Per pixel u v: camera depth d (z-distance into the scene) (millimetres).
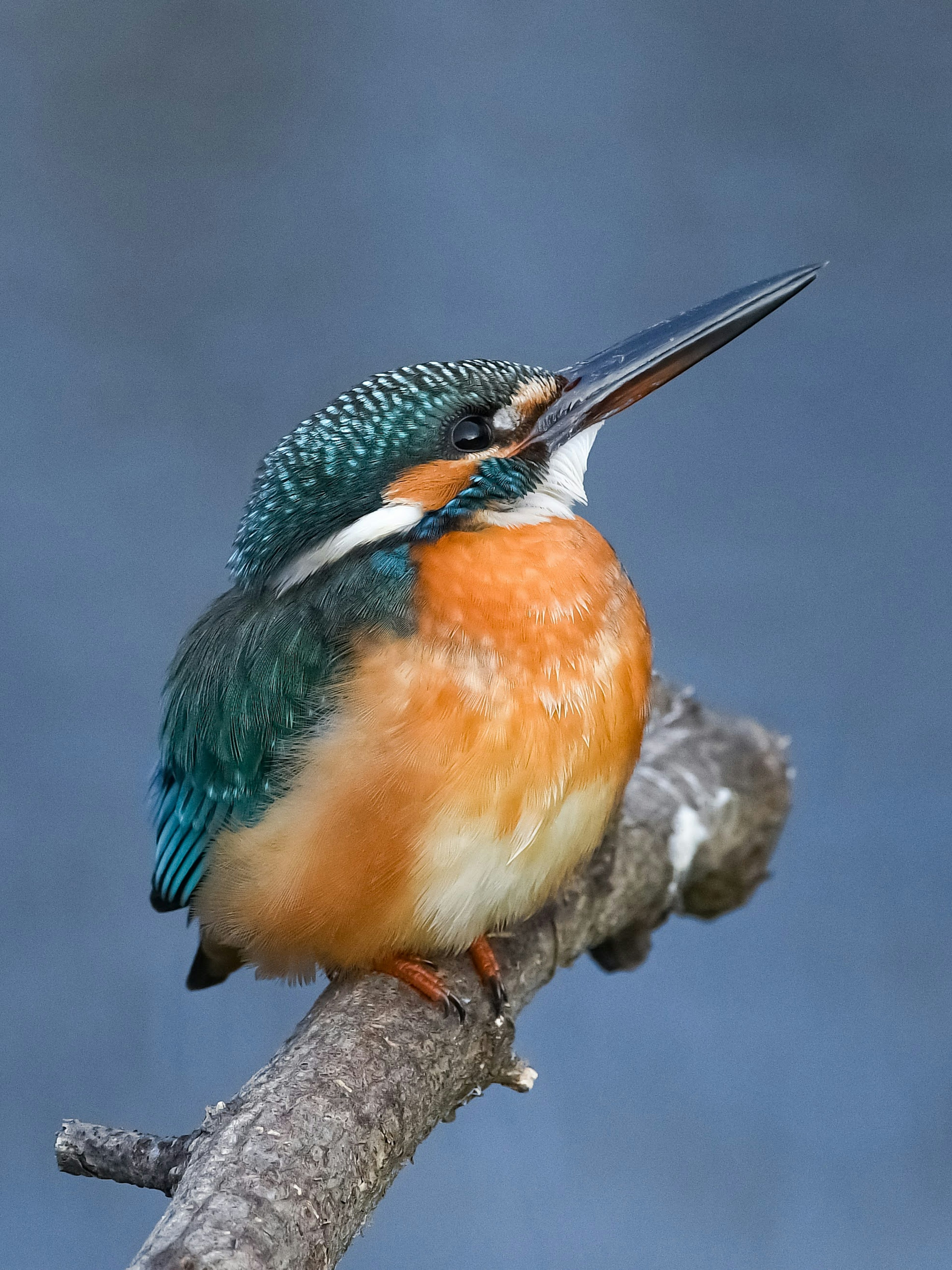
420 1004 2984
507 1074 2988
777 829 3057
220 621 3014
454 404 3002
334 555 3000
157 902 3027
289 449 3008
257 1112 2955
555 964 3014
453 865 2984
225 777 2998
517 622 2984
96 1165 2951
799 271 3031
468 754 2980
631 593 3002
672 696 3066
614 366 3020
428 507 2998
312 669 2990
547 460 3010
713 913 3062
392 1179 2965
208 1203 2941
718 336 3025
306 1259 2943
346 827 2984
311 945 2994
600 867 3021
